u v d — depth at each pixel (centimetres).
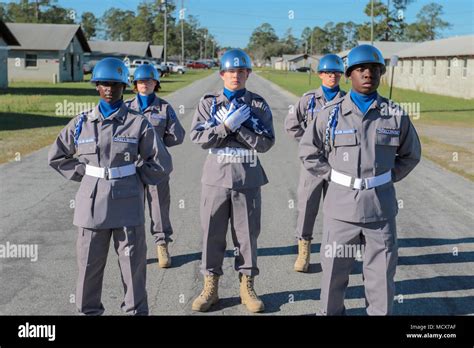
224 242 516
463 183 1088
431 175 1163
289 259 650
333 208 418
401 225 793
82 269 431
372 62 399
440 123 2203
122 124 426
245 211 502
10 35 3853
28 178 1064
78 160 441
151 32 12900
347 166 412
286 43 18638
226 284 574
